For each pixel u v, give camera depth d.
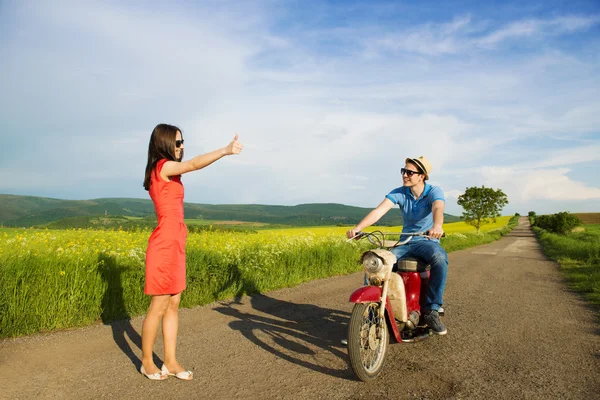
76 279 5.04
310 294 7.66
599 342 4.68
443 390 3.30
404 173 4.59
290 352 4.25
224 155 3.03
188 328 5.09
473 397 3.16
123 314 5.48
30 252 5.23
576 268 12.49
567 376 3.60
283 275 8.80
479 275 11.08
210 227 13.12
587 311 6.41
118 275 5.58
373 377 3.54
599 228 58.69
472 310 6.41
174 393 3.16
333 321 5.66
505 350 4.36
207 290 6.77
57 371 3.52
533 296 7.78
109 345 4.27
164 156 3.41
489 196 53.44
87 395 3.07
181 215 3.51
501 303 7.03
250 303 6.72
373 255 3.75
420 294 4.47
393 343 4.60
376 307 3.83
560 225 51.62
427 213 4.57
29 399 2.96
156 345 4.34
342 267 10.90
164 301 3.41
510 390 3.29
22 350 4.02
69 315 4.95
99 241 7.91
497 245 29.81
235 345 4.43
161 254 3.34
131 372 3.55
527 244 31.44
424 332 4.54
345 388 3.34
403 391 3.28
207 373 3.60
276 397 3.14
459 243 26.08
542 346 4.51
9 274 4.59
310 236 12.18
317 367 3.82
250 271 8.02
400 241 4.43
